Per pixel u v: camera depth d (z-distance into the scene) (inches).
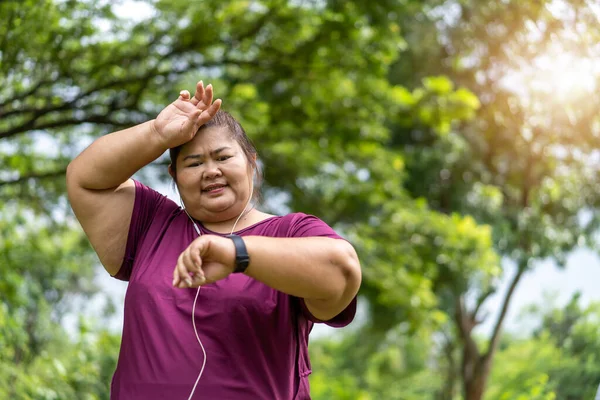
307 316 95.3
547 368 366.3
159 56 319.0
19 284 279.7
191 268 81.6
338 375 905.5
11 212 350.9
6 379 235.0
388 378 876.0
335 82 373.1
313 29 349.1
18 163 339.6
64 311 401.7
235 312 91.4
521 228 662.5
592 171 657.6
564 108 418.0
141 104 337.4
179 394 89.4
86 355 281.4
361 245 455.8
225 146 97.0
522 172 641.0
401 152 603.5
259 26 339.6
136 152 96.8
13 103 292.2
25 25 258.5
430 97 398.6
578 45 246.2
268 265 84.7
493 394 469.1
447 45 553.3
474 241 512.1
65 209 353.4
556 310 467.5
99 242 100.7
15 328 260.4
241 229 98.7
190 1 319.6
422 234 490.3
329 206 468.4
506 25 309.3
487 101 554.9
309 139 403.2
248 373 90.8
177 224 100.3
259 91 382.0
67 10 270.7
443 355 788.0
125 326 95.3
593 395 344.5
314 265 86.7
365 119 397.1
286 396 92.7
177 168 97.7
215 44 331.9
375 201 470.0
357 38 350.0
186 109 96.6
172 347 90.8
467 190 654.5
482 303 670.5
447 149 628.1
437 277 576.1
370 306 669.9
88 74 300.5
